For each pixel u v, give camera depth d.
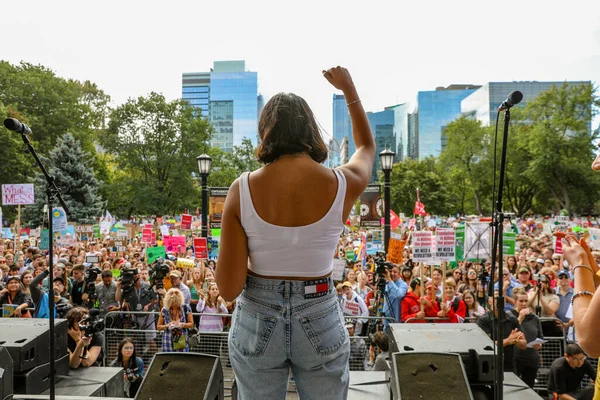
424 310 8.93
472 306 9.28
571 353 6.62
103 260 14.44
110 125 49.81
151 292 9.32
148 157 50.31
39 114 49.72
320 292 1.75
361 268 12.60
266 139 1.76
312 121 1.80
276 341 1.73
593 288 1.87
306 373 1.79
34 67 52.31
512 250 10.60
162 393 2.74
